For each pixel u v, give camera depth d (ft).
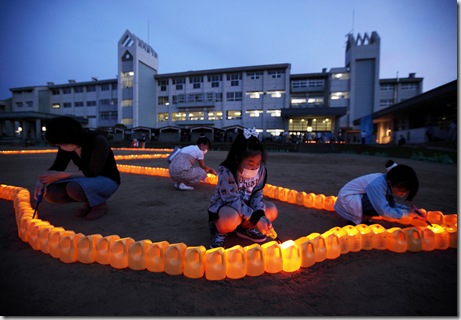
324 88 119.34
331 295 5.10
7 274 5.75
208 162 35.78
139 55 127.13
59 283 5.42
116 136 115.44
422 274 5.95
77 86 147.74
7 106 158.10
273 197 13.67
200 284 5.48
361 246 7.22
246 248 6.01
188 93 132.98
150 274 5.86
